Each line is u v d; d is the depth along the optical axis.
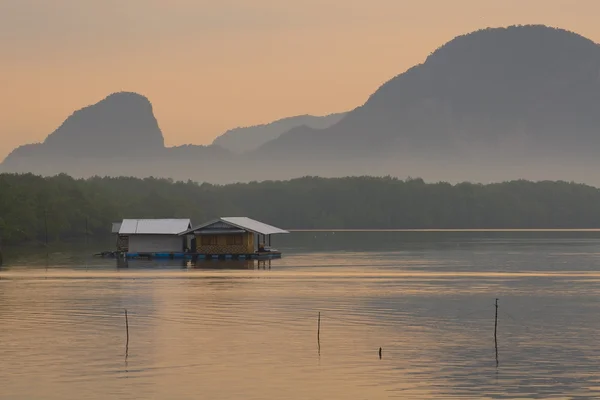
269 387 76.06
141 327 105.44
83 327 105.50
